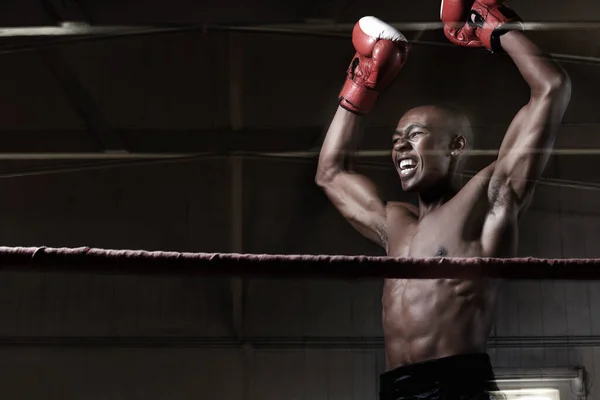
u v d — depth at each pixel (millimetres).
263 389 5352
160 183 5207
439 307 1565
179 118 3990
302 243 5172
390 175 4609
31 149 4090
